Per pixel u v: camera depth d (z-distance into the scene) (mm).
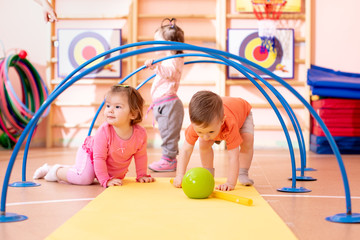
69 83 1261
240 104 1845
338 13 4027
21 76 3965
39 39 4184
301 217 1289
